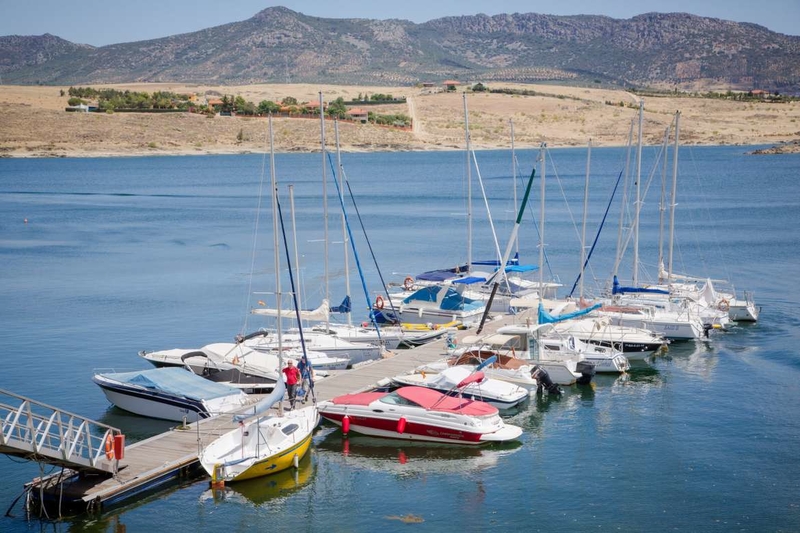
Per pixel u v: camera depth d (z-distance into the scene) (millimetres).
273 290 61125
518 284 57188
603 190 137750
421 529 25844
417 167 199000
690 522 25875
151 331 49438
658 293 51062
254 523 26359
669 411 35688
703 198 121250
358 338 44312
